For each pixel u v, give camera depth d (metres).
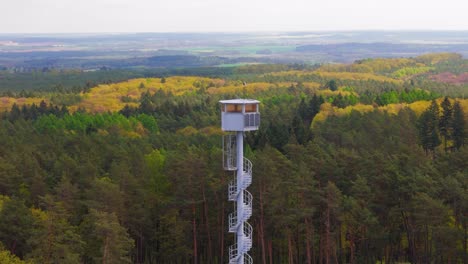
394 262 89.75
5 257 64.75
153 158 101.44
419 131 127.00
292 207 82.75
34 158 99.44
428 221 78.69
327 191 80.62
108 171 98.44
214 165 88.19
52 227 69.19
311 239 81.00
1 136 124.75
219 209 87.06
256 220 85.75
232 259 66.75
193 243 87.94
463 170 90.44
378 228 82.62
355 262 87.88
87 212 85.19
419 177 83.25
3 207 75.19
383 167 88.75
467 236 81.69
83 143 118.69
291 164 88.12
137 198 86.38
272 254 90.56
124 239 72.69
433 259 84.56
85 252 78.06
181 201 84.69
